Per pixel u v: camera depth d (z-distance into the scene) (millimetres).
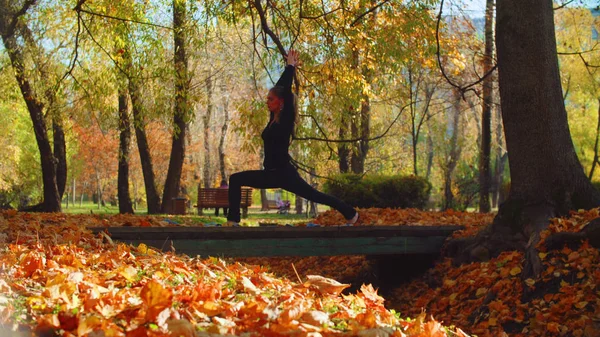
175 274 5512
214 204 26406
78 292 4234
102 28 15219
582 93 31438
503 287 8734
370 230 10789
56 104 17438
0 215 9688
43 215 10609
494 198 43844
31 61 17172
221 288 4801
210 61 18375
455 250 11062
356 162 24531
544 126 10016
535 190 10000
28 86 17750
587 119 36469
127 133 23156
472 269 10109
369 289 5781
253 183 8773
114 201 58406
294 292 5184
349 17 12445
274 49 12102
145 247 7051
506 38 10156
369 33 12664
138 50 14312
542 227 9492
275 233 10141
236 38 18719
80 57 17203
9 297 3898
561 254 8305
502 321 7934
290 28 11969
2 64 17859
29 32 16594
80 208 55281
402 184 19312
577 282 7738
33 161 34219
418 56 17188
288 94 8164
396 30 13102
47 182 19391
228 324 3805
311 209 39594
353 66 13109
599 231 8008
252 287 5031
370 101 22031
